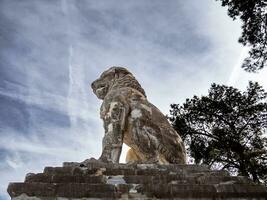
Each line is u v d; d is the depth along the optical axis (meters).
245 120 18.94
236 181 6.11
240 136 18.53
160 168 6.57
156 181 5.94
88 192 5.46
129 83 8.76
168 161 7.62
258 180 16.83
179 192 5.66
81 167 6.26
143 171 6.30
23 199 5.30
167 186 5.70
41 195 5.37
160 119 8.09
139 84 8.97
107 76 9.27
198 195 5.68
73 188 5.47
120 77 9.11
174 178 6.08
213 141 18.77
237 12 13.40
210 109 19.41
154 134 7.71
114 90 8.55
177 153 7.73
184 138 19.16
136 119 7.86
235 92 19.52
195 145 18.89
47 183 5.52
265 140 18.42
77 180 5.77
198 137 19.11
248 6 13.09
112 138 7.74
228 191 5.77
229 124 19.05
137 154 7.87
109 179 5.89
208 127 19.39
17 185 5.42
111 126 7.88
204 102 19.61
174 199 5.61
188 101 19.89
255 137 18.62
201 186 5.78
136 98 8.25
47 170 6.12
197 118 19.48
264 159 17.33
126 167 6.49
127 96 8.25
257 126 18.78
